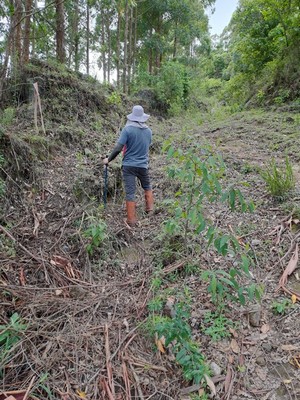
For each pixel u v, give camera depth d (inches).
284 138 267.1
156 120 420.2
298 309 100.5
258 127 312.5
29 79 245.4
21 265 114.1
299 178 184.5
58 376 80.0
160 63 686.5
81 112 265.1
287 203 151.9
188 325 92.7
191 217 104.1
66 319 96.3
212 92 893.2
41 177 167.0
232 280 93.4
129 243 142.3
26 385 76.5
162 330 82.9
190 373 78.9
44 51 435.5
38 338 88.9
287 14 410.0
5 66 195.5
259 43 457.7
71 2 411.8
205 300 104.9
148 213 163.5
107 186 176.9
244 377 82.9
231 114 438.3
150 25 630.5
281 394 79.1
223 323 96.3
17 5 192.5
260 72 479.8
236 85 534.0
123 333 94.1
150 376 82.6
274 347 90.4
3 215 134.0
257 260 121.9
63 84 267.9
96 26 555.8
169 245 130.5
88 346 88.8
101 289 112.3
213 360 86.9
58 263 119.3
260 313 100.2
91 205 161.0
